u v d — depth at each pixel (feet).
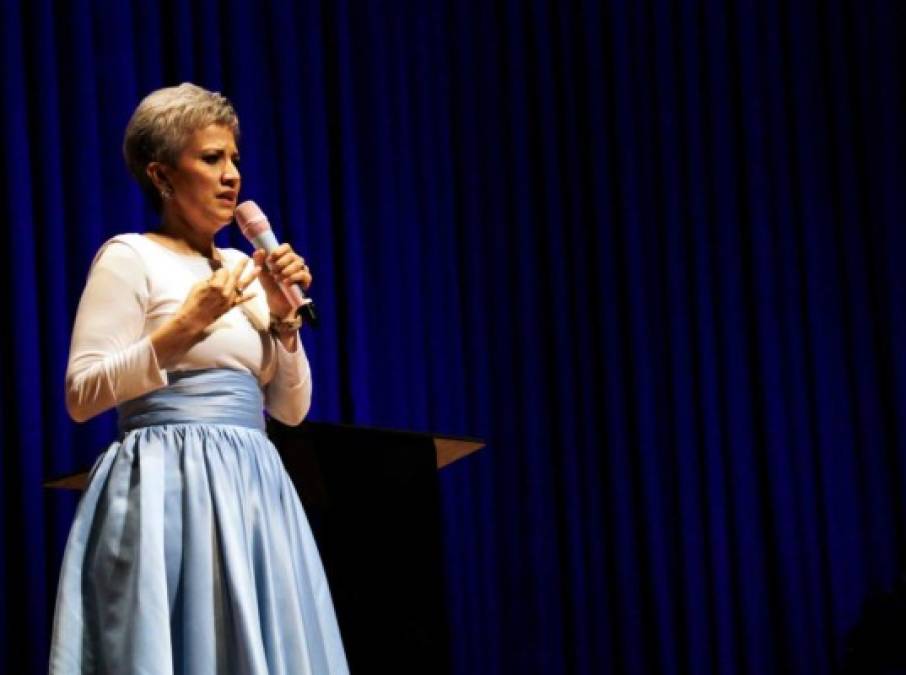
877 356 41.27
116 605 19.63
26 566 32.09
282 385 22.72
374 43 39.27
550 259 40.19
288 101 37.63
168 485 20.25
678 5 41.63
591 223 40.60
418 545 25.27
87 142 34.24
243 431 21.07
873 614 39.04
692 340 40.50
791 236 41.16
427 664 24.86
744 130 41.34
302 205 37.37
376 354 38.24
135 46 35.60
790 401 40.63
